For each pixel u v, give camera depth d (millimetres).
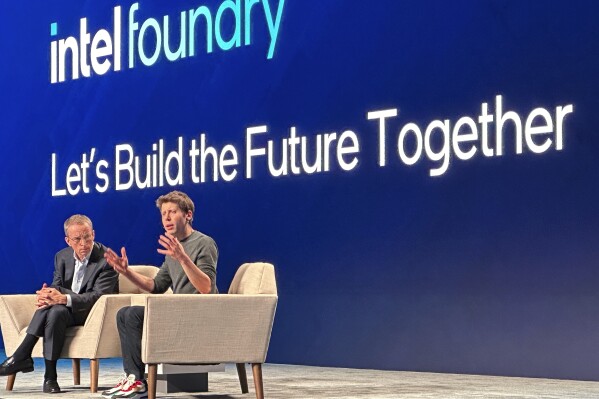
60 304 7539
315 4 10289
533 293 8773
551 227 8672
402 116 9641
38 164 12906
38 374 9367
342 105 10078
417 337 9508
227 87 10984
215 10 11125
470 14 9211
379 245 9789
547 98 8727
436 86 9414
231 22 10977
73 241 7727
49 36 12852
